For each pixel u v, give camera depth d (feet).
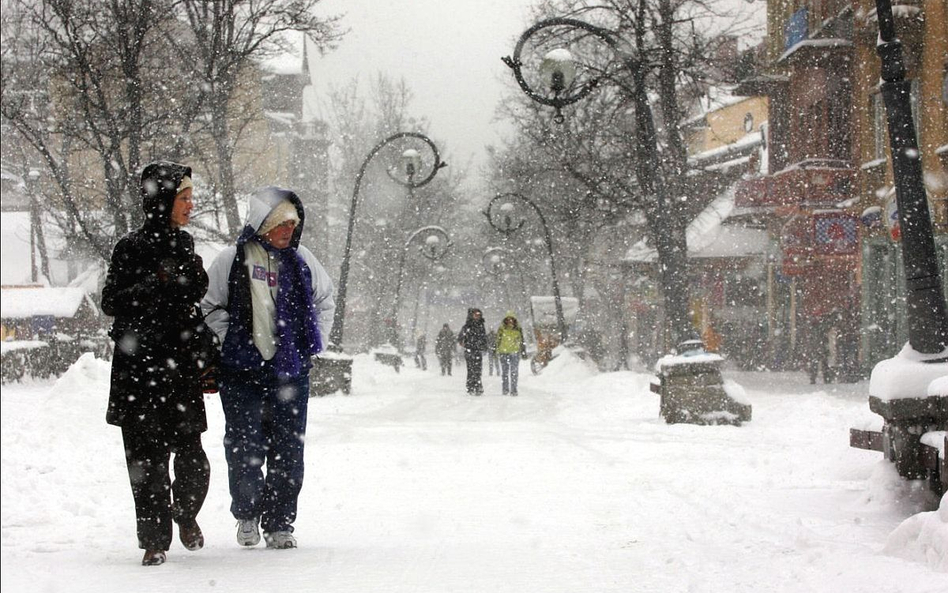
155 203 22.03
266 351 23.25
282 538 23.24
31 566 20.04
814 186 120.78
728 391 62.85
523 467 40.70
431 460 43.65
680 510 27.96
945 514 18.71
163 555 20.67
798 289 154.61
